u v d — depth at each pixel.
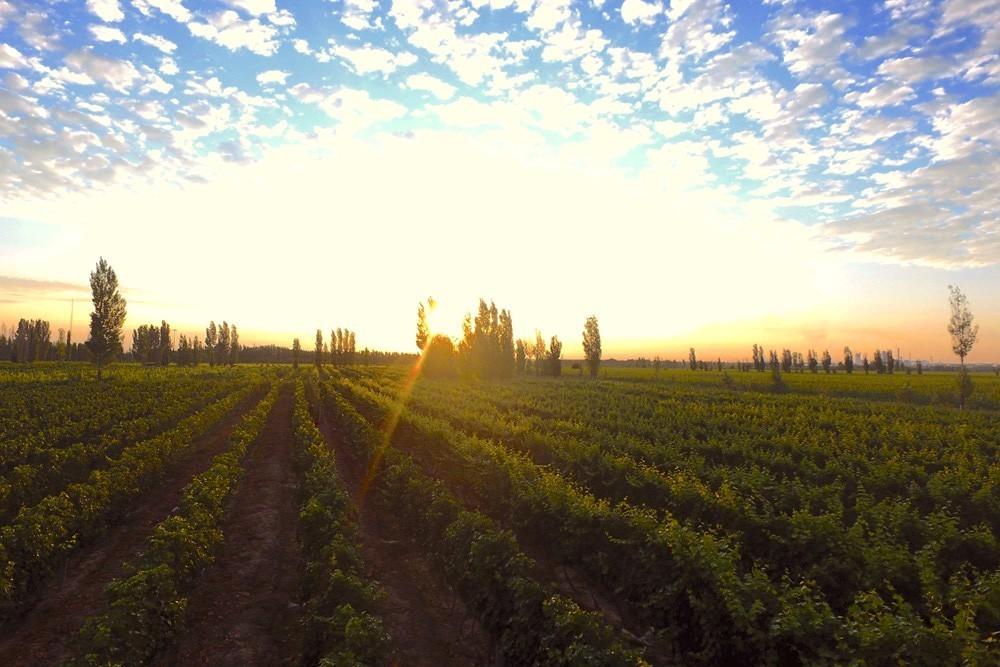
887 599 8.83
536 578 12.55
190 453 26.45
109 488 15.27
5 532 10.76
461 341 88.38
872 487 17.23
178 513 14.32
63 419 32.75
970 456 22.08
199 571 11.21
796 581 10.15
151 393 47.22
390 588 12.16
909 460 21.23
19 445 22.77
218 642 9.66
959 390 45.41
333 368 131.12
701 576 8.44
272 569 12.95
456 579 10.73
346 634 7.23
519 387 66.62
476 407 38.88
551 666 7.36
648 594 9.73
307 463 19.86
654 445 23.92
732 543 11.60
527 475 16.50
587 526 11.90
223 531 15.28
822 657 6.46
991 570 10.41
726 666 7.84
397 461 19.56
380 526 16.45
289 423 38.59
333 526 11.66
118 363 111.25
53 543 11.36
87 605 11.03
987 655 5.88
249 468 24.00
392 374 101.44
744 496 14.97
